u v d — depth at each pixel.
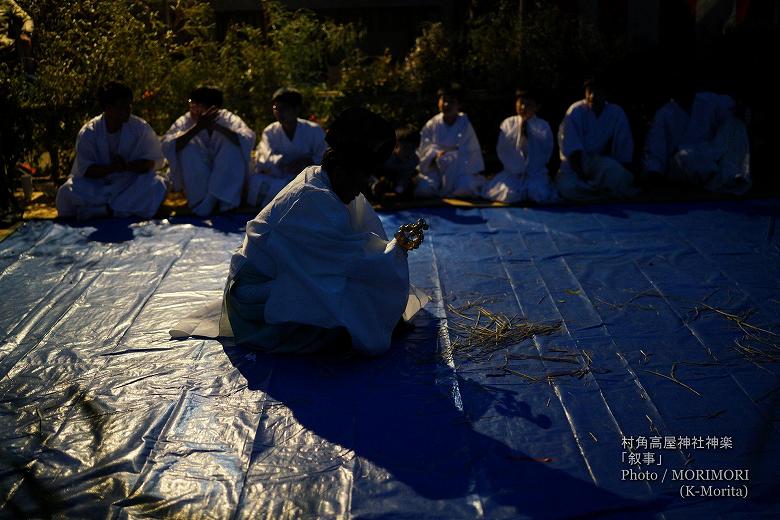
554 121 9.69
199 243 6.93
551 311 5.41
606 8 10.56
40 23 8.70
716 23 10.16
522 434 3.95
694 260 6.34
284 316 4.72
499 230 7.18
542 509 3.39
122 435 3.96
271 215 4.73
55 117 8.46
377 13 14.97
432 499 3.47
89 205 7.62
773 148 9.30
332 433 3.98
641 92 9.57
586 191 8.16
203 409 4.21
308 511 3.40
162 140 7.86
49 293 5.82
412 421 4.09
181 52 9.64
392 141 4.59
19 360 4.78
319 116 9.84
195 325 5.18
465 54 10.27
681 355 4.75
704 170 8.41
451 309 5.47
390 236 7.06
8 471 3.67
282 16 10.52
